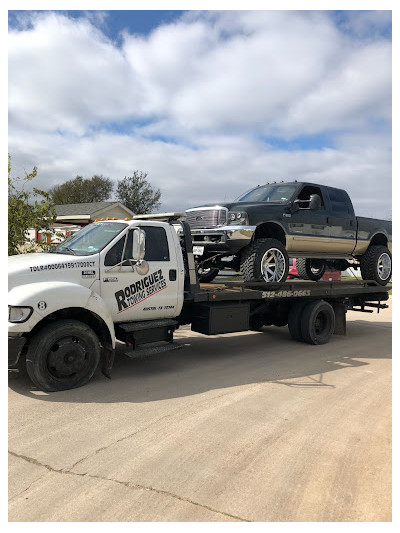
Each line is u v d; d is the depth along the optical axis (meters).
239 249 7.25
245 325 7.20
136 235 5.50
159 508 2.87
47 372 5.03
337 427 4.37
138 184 44.59
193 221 7.61
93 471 3.32
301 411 4.78
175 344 6.22
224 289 7.12
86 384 5.45
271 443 3.93
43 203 9.27
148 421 4.33
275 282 7.50
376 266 9.89
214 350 7.80
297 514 2.85
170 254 6.27
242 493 3.08
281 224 7.81
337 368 6.75
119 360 6.80
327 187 9.05
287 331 10.16
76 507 2.85
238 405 4.88
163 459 3.55
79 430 4.07
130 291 5.80
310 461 3.61
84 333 5.22
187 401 4.96
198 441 3.91
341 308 9.36
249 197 8.95
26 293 4.86
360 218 9.62
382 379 6.19
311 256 8.80
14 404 4.70
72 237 6.28
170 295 6.25
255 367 6.61
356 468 3.51
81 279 5.38
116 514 2.79
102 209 31.20
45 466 3.38
